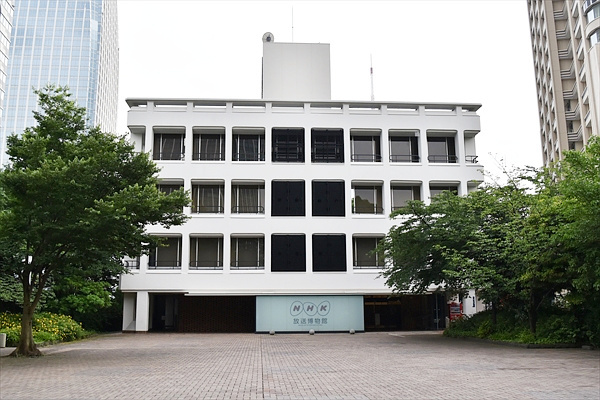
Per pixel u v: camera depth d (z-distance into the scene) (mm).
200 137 43031
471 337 28141
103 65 147500
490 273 24250
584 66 49062
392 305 43656
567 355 19281
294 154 42625
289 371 15578
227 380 13727
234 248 41781
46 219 19625
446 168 42844
